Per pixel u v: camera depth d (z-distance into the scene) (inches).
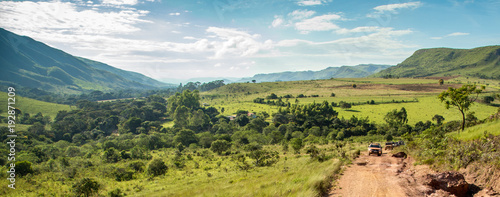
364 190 450.6
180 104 6747.1
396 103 6013.8
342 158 865.5
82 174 1771.7
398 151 967.0
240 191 522.9
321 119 4549.7
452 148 597.6
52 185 1430.9
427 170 571.8
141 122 5211.6
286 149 2301.9
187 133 3823.8
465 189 407.2
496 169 415.2
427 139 856.3
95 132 4753.9
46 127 4896.7
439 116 4138.8
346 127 4308.6
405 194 411.8
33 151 2640.3
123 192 1186.6
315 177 504.4
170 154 2896.2
